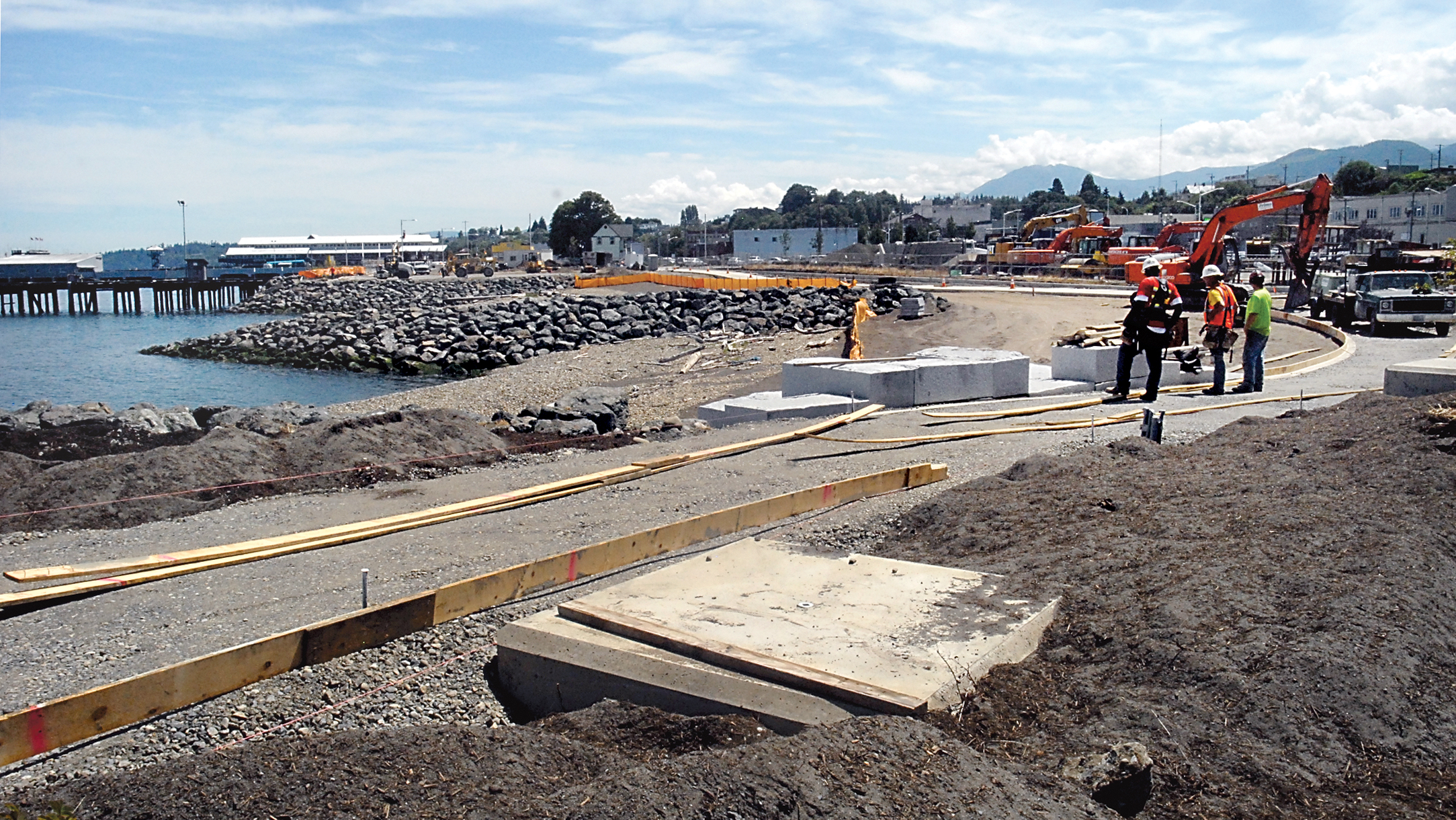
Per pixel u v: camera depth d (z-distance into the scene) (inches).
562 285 3659.0
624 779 158.6
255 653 238.2
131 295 5196.9
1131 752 171.8
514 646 238.1
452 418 586.2
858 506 396.5
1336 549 265.9
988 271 2901.1
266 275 4707.2
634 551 324.2
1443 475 321.7
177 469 450.0
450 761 177.8
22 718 201.5
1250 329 668.7
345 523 387.9
